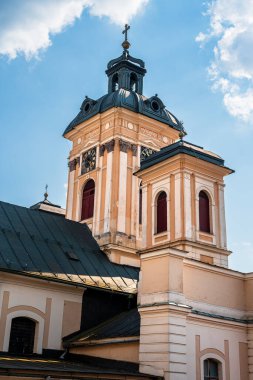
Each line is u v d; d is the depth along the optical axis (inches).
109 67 1668.3
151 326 796.0
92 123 1505.9
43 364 749.3
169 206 1204.5
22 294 981.2
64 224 1304.1
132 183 1411.2
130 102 1480.1
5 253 1022.4
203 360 818.8
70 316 1034.7
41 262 1062.4
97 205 1397.6
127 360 837.2
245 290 952.9
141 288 844.6
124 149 1425.9
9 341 944.9
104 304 1097.4
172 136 1551.4
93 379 698.8
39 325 987.3
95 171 1450.5
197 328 826.8
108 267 1217.4
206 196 1242.0
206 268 892.6
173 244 1155.9
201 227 1198.9
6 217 1162.6
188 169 1213.7
